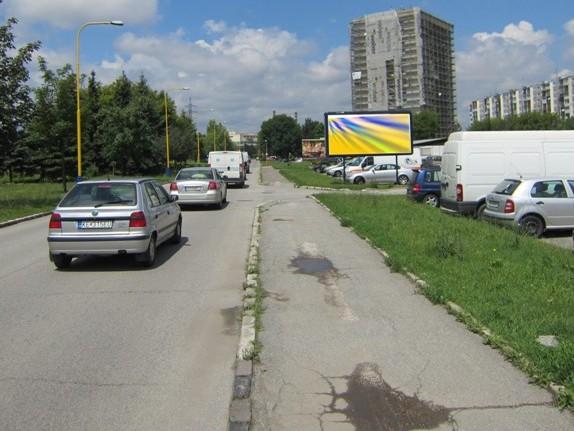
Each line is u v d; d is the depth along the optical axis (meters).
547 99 118.88
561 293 6.91
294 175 51.97
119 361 5.24
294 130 155.62
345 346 5.49
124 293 7.93
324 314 6.64
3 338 5.93
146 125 55.53
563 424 3.82
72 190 9.91
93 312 6.93
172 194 12.56
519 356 4.87
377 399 4.29
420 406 4.15
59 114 31.16
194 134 89.69
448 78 96.44
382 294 7.51
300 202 22.77
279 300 7.33
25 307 7.18
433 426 3.85
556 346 4.96
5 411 4.21
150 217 9.91
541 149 16.17
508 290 7.12
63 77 31.14
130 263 10.23
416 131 87.75
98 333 6.09
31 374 4.93
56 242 9.38
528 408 4.06
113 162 56.44
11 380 4.80
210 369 5.04
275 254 10.71
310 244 11.80
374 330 5.97
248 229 15.08
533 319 5.84
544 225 13.52
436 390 4.41
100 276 9.11
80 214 9.41
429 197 21.17
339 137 35.97
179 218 12.73
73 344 5.73
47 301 7.48
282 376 4.78
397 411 4.09
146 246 9.58
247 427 3.89
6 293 7.96
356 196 24.28
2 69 21.27
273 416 4.05
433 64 92.38
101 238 9.36
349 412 4.09
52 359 5.30
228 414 4.13
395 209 17.83
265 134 157.75
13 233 15.13
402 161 41.72
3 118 21.48
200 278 8.91
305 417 4.03
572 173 16.27
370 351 5.33
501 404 4.14
